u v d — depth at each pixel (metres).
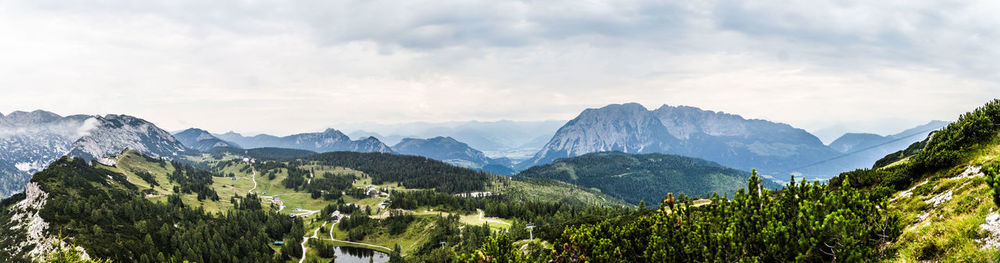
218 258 191.88
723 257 27.11
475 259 33.53
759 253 26.14
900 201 35.69
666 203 34.41
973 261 20.17
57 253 73.19
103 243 175.00
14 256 167.75
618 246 34.28
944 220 25.39
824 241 23.12
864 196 26.45
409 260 182.88
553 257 36.19
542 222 188.25
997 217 21.62
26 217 197.50
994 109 40.97
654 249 31.45
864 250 22.45
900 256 23.28
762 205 28.75
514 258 34.81
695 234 29.47
